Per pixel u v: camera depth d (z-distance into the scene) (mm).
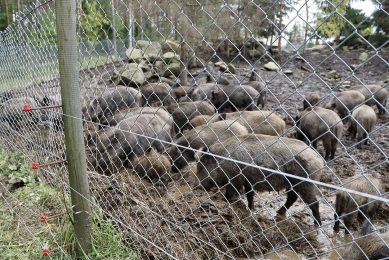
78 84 2539
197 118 7059
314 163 3990
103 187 3873
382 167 6215
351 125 8383
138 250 2902
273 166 4074
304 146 4066
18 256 2895
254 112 6805
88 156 4949
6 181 4367
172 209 3736
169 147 6023
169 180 5000
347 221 4078
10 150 5371
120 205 3588
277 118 6730
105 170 4832
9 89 6004
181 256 2963
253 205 4523
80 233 2740
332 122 6660
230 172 4355
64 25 2383
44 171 4305
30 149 4992
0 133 6062
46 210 3586
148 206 3678
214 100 8383
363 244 3023
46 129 4660
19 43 5145
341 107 8664
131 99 7016
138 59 3168
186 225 3412
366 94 9570
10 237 3154
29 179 4289
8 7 22344
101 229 2967
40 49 4289
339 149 7492
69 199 3521
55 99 4125
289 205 4312
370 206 4129
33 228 3299
